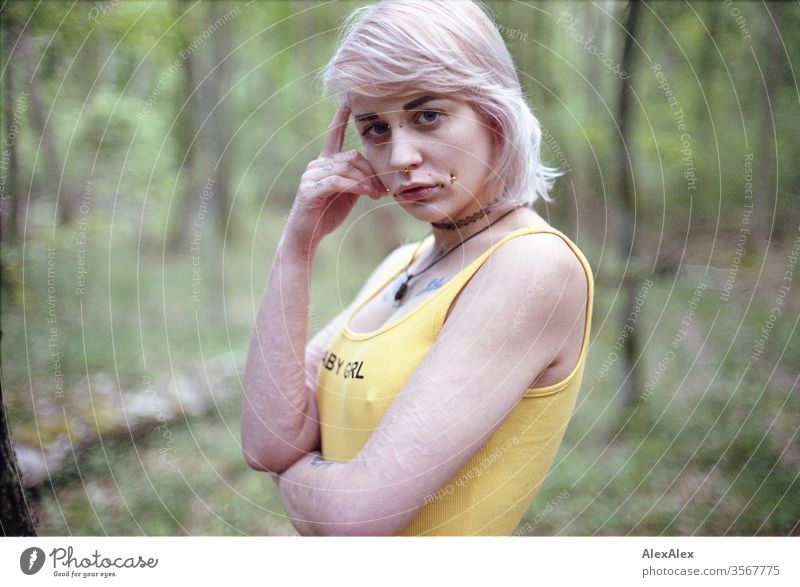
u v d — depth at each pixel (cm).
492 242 134
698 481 355
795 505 328
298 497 138
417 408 121
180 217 864
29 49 437
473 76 124
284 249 154
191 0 618
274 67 851
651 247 627
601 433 417
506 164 133
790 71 640
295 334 153
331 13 652
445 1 127
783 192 714
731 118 702
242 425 156
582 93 552
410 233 858
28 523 203
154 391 486
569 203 548
